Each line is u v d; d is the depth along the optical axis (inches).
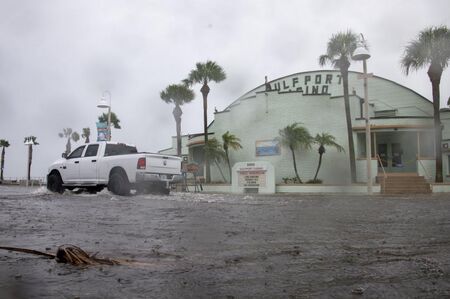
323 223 269.7
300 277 128.6
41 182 1806.1
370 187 828.6
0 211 345.1
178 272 134.8
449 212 354.9
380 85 1403.8
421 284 120.3
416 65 1030.4
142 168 550.9
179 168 602.5
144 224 261.0
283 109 1210.6
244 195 740.7
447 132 1250.0
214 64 1280.8
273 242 193.5
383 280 124.8
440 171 1011.9
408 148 1185.4
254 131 1238.9
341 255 163.0
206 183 1131.9
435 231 233.3
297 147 1145.4
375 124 1129.4
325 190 998.4
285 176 1182.9
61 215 315.0
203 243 190.2
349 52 1069.1
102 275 130.7
